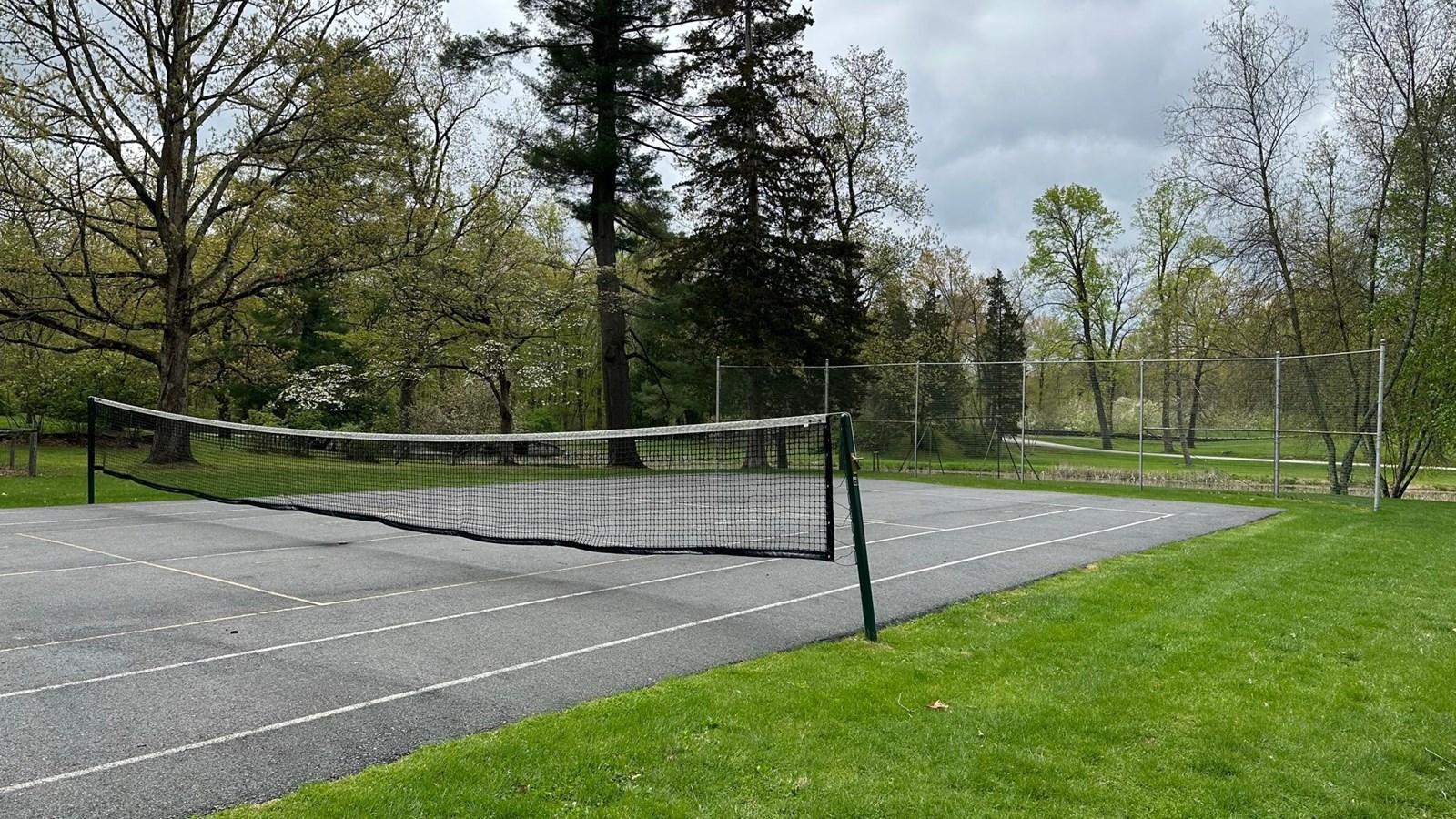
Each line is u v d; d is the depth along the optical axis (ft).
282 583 27.68
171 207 69.56
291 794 12.11
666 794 12.10
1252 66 75.05
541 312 88.99
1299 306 78.23
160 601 24.93
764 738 14.16
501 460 79.36
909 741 14.17
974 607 24.56
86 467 70.38
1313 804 12.28
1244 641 20.65
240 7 68.90
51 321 67.21
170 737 14.29
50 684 17.06
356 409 102.83
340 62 70.74
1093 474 74.64
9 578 28.25
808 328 88.43
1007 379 78.43
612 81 85.20
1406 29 62.90
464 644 20.27
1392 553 34.71
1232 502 58.75
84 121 62.28
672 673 18.07
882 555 34.01
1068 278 136.05
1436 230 60.39
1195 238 125.90
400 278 77.87
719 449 70.33
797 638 21.07
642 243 101.65
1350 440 61.31
